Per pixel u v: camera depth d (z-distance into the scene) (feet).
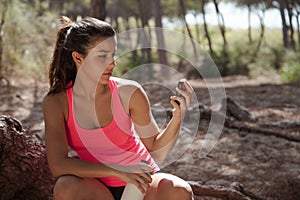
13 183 9.48
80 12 74.38
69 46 7.55
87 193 7.39
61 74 7.74
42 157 9.82
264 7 73.77
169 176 7.93
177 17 84.89
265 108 26.40
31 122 21.48
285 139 18.02
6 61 37.42
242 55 57.57
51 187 9.75
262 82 42.91
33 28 40.32
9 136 9.43
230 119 19.35
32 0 54.75
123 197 7.54
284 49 57.31
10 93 30.27
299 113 24.61
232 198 11.49
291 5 60.95
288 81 42.73
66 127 7.84
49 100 7.70
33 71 37.42
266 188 13.10
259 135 18.43
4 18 37.29
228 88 36.83
